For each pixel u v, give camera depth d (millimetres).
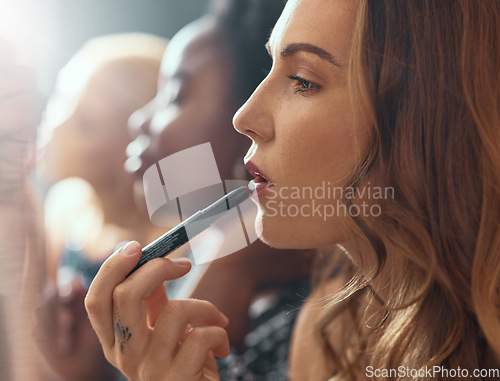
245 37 1061
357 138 530
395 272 590
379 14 523
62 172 1537
